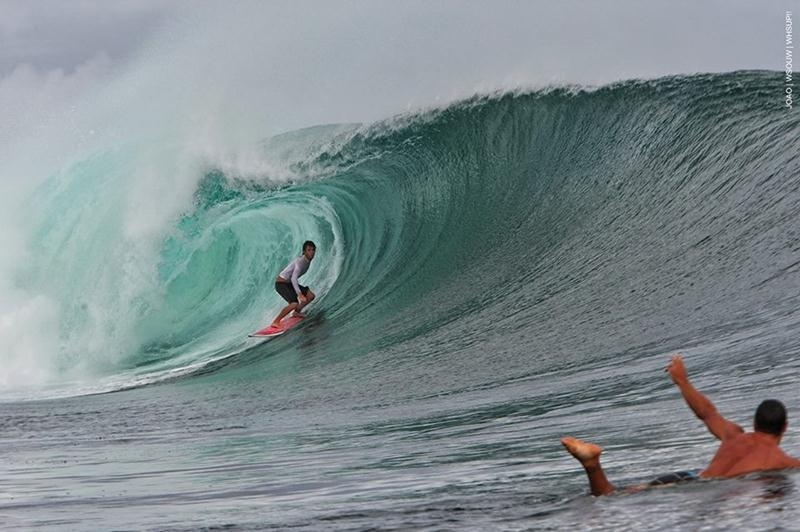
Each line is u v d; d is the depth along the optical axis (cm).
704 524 1440
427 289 5856
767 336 3525
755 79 6138
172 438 3647
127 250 6606
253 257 6762
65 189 6825
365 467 2611
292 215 6900
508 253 6000
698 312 4131
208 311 6562
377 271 6338
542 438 2708
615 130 6581
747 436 1702
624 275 5003
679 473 1736
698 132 6044
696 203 5469
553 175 6600
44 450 3569
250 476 2644
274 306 6469
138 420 4234
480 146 7075
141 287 6556
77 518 2156
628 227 5681
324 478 2497
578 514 1616
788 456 1780
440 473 2383
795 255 4300
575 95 7012
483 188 6769
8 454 3509
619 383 3416
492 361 4366
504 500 1905
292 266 5934
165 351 6325
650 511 1552
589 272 5212
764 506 1481
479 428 3069
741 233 4853
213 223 6794
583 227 5891
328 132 7481
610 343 4134
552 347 4347
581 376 3709
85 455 3366
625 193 6050
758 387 2861
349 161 7300
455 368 4406
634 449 2311
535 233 6128
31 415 4647
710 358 3425
